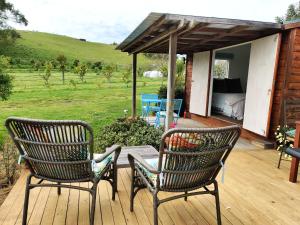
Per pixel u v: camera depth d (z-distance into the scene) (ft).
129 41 17.72
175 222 6.85
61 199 7.90
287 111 11.56
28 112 26.25
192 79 24.62
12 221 6.67
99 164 7.22
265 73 14.78
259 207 7.73
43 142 5.88
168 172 5.85
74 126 5.70
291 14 45.42
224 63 28.12
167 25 12.22
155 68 72.02
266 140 15.03
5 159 10.68
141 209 7.47
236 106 19.99
